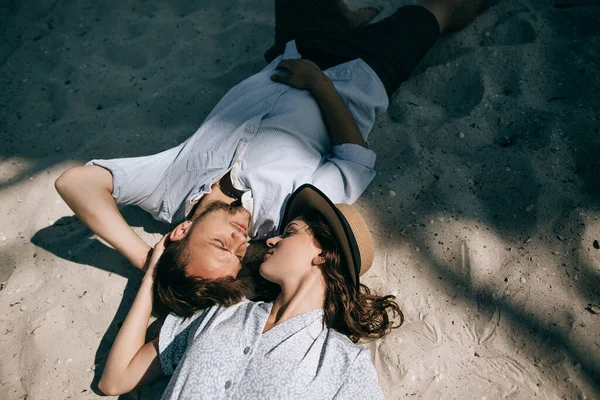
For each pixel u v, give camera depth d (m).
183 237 1.86
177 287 1.79
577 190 2.16
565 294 1.94
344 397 1.57
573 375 1.78
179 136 2.57
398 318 1.96
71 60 2.90
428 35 2.50
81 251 2.19
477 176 2.26
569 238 2.04
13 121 2.66
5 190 2.40
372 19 2.91
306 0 2.50
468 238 2.09
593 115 2.32
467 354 1.86
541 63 2.55
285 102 2.18
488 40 2.71
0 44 3.00
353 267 1.78
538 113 2.38
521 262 2.03
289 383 1.54
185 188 2.10
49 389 1.85
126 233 1.96
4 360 1.93
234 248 1.85
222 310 1.77
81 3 3.14
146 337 1.96
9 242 2.25
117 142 2.56
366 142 2.43
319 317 1.73
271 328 1.69
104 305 2.04
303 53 2.50
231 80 2.78
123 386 1.75
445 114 2.51
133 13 3.11
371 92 2.31
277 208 2.02
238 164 2.05
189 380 1.57
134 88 2.78
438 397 1.78
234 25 2.98
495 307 1.95
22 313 2.04
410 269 2.07
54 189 2.39
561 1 2.76
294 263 1.81
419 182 2.27
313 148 2.16
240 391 1.55
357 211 2.09
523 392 1.77
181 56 2.89
